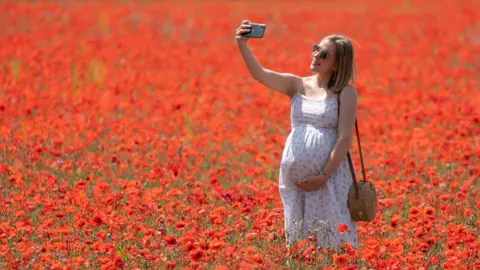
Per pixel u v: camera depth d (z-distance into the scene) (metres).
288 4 74.06
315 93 17.83
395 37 52.78
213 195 21.94
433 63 42.97
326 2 75.00
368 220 17.70
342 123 17.47
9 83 35.28
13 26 53.69
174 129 29.73
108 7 67.62
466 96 35.88
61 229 17.70
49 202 19.45
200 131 29.95
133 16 62.91
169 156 25.31
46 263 16.62
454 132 28.22
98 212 18.88
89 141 26.83
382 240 18.58
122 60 42.28
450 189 23.09
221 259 16.94
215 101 34.03
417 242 18.22
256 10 69.00
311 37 52.78
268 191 22.42
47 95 32.88
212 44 50.09
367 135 29.69
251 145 27.19
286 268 16.67
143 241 17.59
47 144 27.61
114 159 23.94
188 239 17.33
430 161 26.03
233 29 57.34
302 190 17.80
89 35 52.66
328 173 17.44
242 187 22.28
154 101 33.38
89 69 39.31
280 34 54.84
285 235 17.94
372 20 59.09
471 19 57.69
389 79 38.41
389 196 22.59
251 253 16.47
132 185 21.45
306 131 17.61
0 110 28.88
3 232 18.14
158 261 16.80
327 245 17.31
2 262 17.02
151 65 41.34
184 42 51.47
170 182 23.05
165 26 59.38
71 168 24.50
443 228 19.36
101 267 15.93
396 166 24.56
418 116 30.94
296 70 41.00
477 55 46.91
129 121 30.14
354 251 16.73
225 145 28.61
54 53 43.47
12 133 27.52
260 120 30.38
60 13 59.44
